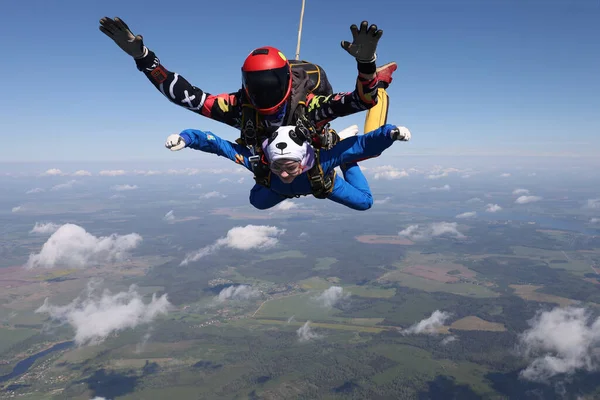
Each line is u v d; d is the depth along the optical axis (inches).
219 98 157.2
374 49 112.7
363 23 104.3
